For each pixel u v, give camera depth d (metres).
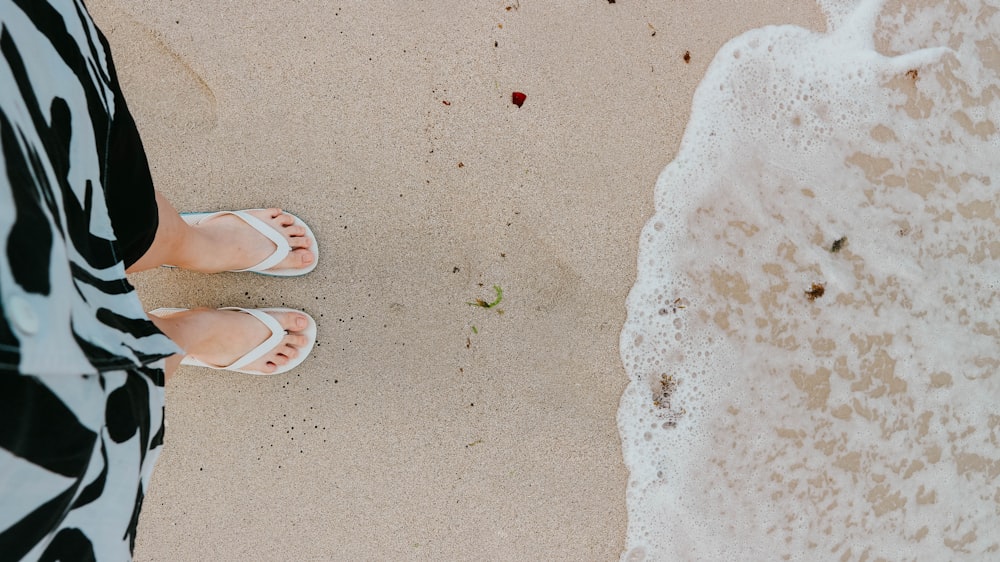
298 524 1.85
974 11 1.97
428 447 1.86
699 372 1.91
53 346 0.75
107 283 1.04
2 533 0.77
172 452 1.83
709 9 1.91
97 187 1.06
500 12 1.87
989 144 1.96
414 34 1.86
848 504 1.92
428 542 1.87
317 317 1.86
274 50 1.85
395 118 1.86
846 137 1.94
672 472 1.91
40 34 0.92
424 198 1.87
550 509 1.88
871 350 1.91
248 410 1.84
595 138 1.89
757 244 1.91
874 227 1.93
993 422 1.94
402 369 1.86
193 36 1.84
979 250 1.95
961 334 1.94
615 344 1.89
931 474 1.93
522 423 1.88
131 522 1.08
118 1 1.83
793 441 1.91
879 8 1.96
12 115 0.79
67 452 0.85
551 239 1.88
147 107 1.84
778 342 1.91
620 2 1.89
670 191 1.90
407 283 1.86
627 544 1.90
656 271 1.90
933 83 1.96
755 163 1.92
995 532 1.95
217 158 1.85
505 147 1.87
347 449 1.86
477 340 1.87
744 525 1.91
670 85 1.90
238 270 1.79
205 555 1.84
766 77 1.93
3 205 0.71
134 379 1.03
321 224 1.86
